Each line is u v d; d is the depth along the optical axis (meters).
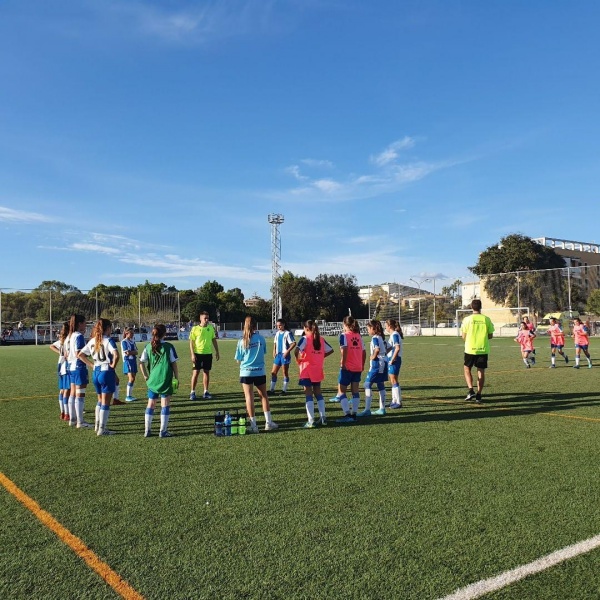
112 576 3.41
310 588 3.24
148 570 3.49
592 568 3.43
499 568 3.43
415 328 58.69
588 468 5.66
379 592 3.17
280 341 12.04
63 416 9.09
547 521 4.19
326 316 79.88
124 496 4.93
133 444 7.14
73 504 4.73
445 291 64.12
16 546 3.87
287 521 4.27
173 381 7.67
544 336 46.94
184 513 4.48
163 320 63.03
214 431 7.96
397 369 10.08
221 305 81.44
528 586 3.22
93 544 3.89
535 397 11.05
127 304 62.31
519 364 19.56
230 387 13.50
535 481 5.21
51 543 3.91
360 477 5.43
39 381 15.69
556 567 3.45
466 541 3.85
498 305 53.94
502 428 7.87
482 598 3.10
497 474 5.46
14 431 8.13
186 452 6.64
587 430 7.67
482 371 10.45
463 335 10.60
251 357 7.82
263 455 6.43
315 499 4.78
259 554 3.70
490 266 67.81
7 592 3.23
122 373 18.28
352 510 4.49
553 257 69.31
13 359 26.88
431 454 6.35
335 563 3.55
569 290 49.28
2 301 56.81
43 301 58.12
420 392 12.13
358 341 8.66
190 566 3.54
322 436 7.52
